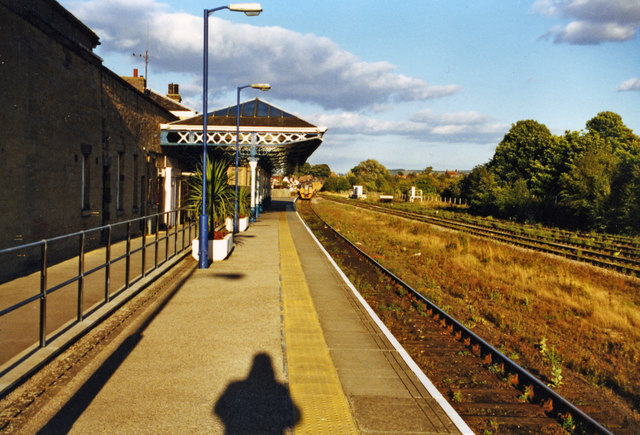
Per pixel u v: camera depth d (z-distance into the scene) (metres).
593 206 30.39
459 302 11.66
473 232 27.75
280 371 6.16
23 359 6.00
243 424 4.77
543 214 37.44
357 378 6.07
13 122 11.17
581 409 5.97
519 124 55.41
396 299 11.77
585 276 15.23
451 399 6.06
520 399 6.10
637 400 6.32
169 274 12.48
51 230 13.11
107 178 17.53
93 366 6.16
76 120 14.59
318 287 11.70
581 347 8.45
